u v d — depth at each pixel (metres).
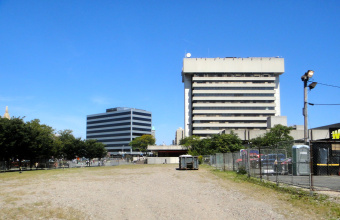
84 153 70.06
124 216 10.69
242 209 11.46
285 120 84.00
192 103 140.88
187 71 137.50
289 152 27.22
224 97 137.12
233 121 136.75
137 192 17.31
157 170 43.75
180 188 19.03
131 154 177.75
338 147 23.88
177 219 10.05
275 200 13.19
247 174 25.55
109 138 191.88
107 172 40.03
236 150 66.75
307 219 9.61
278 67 138.62
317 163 23.64
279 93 142.75
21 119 47.69
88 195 16.17
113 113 191.38
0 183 24.09
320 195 13.27
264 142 57.97
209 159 61.78
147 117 193.88
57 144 61.84
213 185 20.38
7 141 44.19
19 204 13.34
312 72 23.27
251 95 138.00
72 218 10.52
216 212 11.03
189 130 140.62
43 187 20.59
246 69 138.00
